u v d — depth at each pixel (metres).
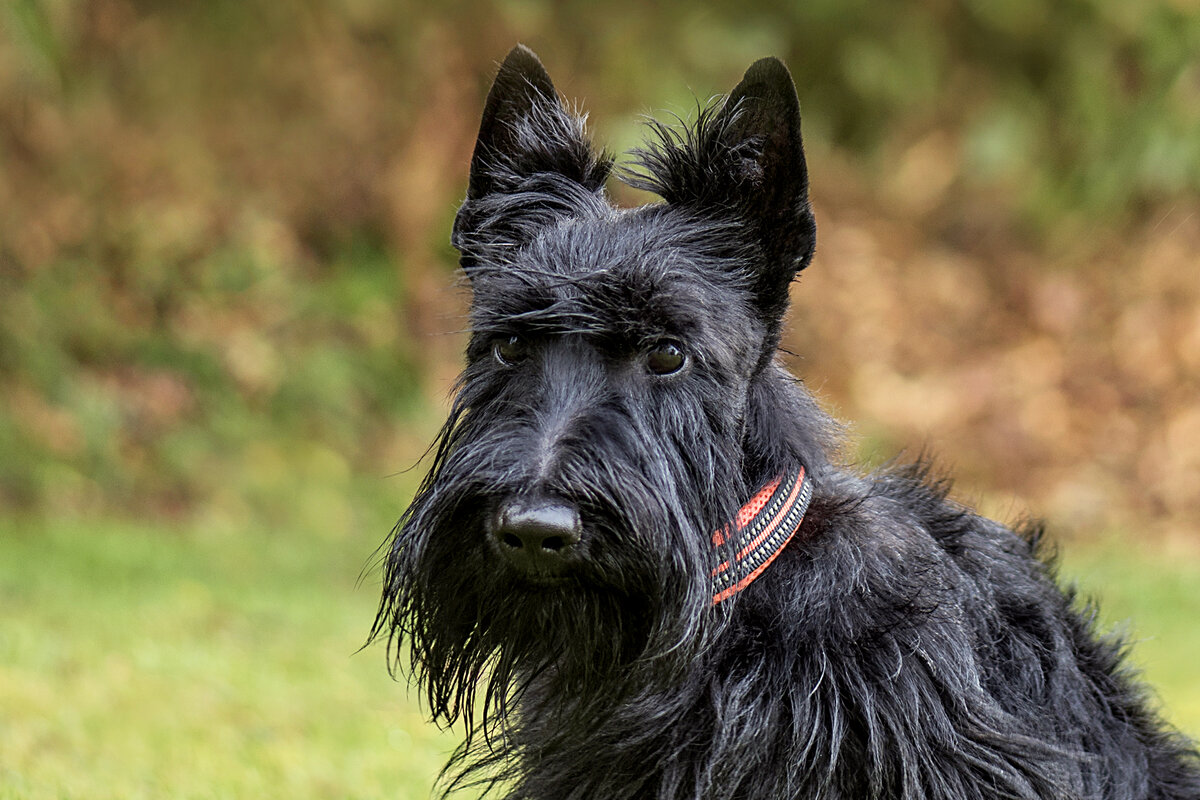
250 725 8.15
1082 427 17.06
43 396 15.29
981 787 4.48
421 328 17.52
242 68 18.73
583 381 4.33
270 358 16.36
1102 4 19.91
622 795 4.62
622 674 4.53
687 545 4.32
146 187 17.41
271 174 18.36
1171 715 7.97
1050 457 16.70
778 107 4.71
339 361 16.73
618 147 14.18
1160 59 19.69
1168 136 19.38
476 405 4.54
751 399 4.77
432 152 18.27
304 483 15.61
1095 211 19.78
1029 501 15.98
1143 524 15.74
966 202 20.22
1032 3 20.23
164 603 11.58
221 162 18.27
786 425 4.85
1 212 16.34
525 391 4.39
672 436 4.38
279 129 18.64
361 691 9.18
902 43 20.77
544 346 4.41
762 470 4.71
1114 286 18.81
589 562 4.23
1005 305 18.89
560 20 19.73
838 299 18.27
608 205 5.00
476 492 4.30
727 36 20.05
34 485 14.66
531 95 5.15
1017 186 20.23
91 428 15.14
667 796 4.50
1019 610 5.05
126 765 7.13
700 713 4.54
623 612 4.43
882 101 20.97
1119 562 14.27
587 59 19.48
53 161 17.00
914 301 18.58
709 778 4.40
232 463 15.56
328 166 18.42
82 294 16.08
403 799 6.77
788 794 4.43
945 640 4.54
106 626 10.56
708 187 4.78
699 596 4.35
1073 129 20.27
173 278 16.58
